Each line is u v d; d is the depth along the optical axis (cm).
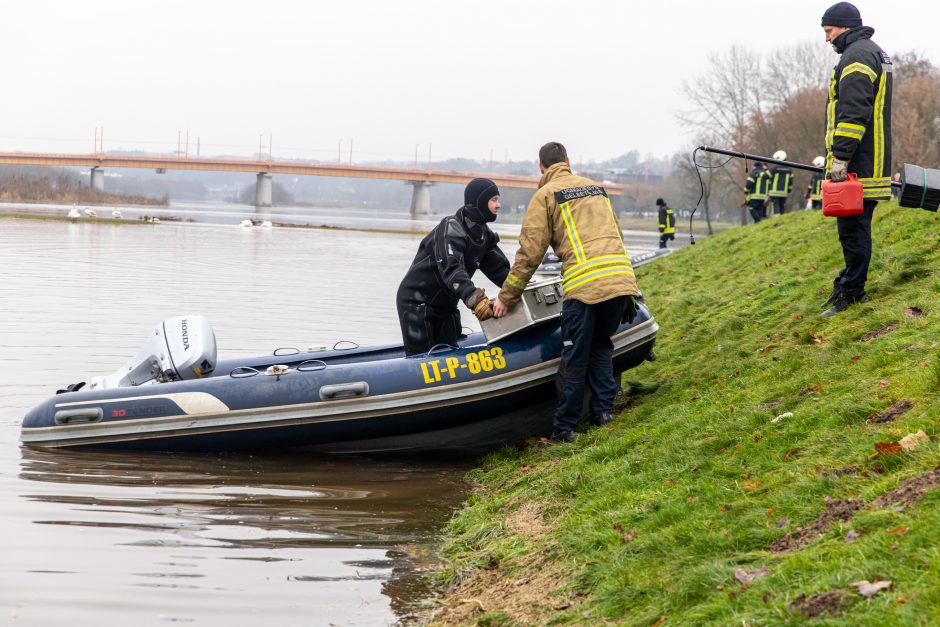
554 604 386
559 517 489
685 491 443
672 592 349
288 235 4862
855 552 321
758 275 1064
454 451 710
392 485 625
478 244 706
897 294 658
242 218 8175
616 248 625
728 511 404
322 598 426
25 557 463
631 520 435
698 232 9256
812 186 1961
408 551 495
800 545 354
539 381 677
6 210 6562
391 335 1304
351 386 675
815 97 5897
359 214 15825
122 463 656
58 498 566
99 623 391
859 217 662
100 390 699
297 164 13188
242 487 609
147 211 9444
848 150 638
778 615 297
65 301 1588
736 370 655
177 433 682
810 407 500
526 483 576
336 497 593
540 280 698
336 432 680
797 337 666
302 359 804
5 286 1798
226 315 1477
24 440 689
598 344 662
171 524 526
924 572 294
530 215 638
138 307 1540
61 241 3372
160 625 391
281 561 473
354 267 2714
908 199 651
